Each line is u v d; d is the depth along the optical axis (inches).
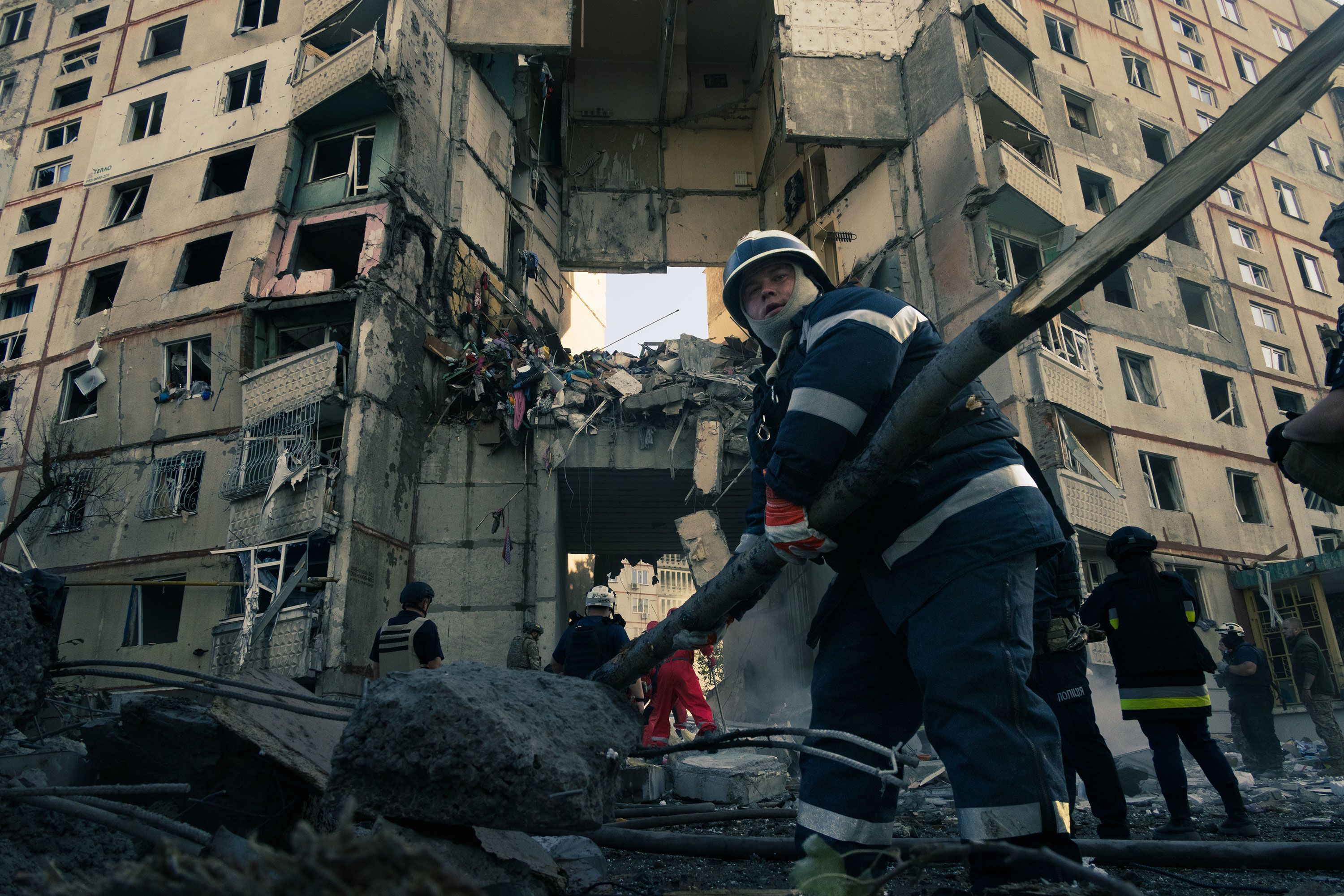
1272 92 37.7
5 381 717.3
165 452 630.5
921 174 697.0
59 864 74.9
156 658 570.3
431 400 634.8
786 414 67.4
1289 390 824.9
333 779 65.9
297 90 686.5
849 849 65.9
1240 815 138.6
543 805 62.2
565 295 977.5
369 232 625.6
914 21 738.2
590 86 934.4
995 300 607.8
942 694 60.4
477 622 577.3
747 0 874.8
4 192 805.9
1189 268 809.5
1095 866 95.1
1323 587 710.5
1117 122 839.7
